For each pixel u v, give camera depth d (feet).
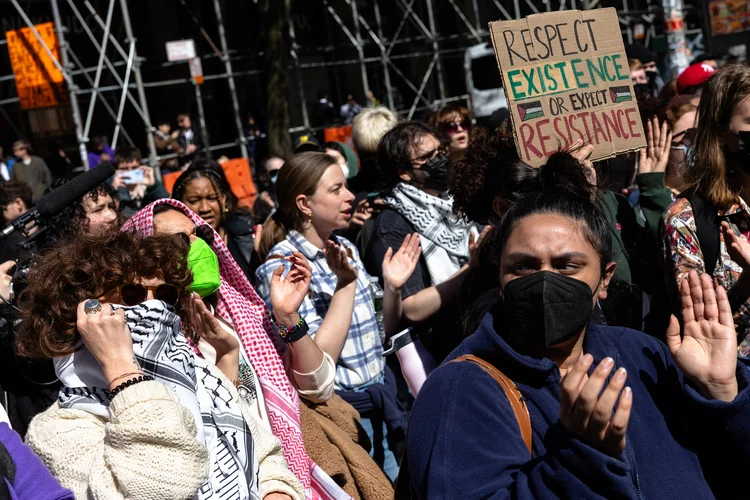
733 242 8.77
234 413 7.40
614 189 15.90
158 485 5.92
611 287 9.30
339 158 23.18
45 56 42.01
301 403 10.11
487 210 9.60
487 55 53.88
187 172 15.25
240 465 7.13
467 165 9.65
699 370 6.13
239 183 43.11
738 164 9.38
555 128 9.25
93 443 6.30
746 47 42.55
